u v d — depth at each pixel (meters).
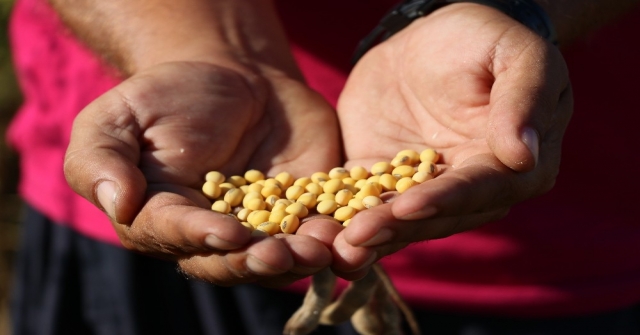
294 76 0.71
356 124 0.69
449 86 0.65
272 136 0.69
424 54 0.67
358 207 0.63
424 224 0.56
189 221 0.56
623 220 0.73
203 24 0.70
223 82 0.68
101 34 0.71
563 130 0.62
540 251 0.72
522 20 0.67
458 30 0.65
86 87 0.74
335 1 0.74
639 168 0.73
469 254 0.72
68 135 0.76
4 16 1.02
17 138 0.80
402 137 0.68
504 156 0.58
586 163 0.72
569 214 0.72
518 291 0.73
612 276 0.73
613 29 0.72
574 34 0.71
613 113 0.72
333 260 0.56
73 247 0.77
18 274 0.80
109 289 0.76
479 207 0.58
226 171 0.67
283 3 0.75
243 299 0.76
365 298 0.65
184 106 0.66
